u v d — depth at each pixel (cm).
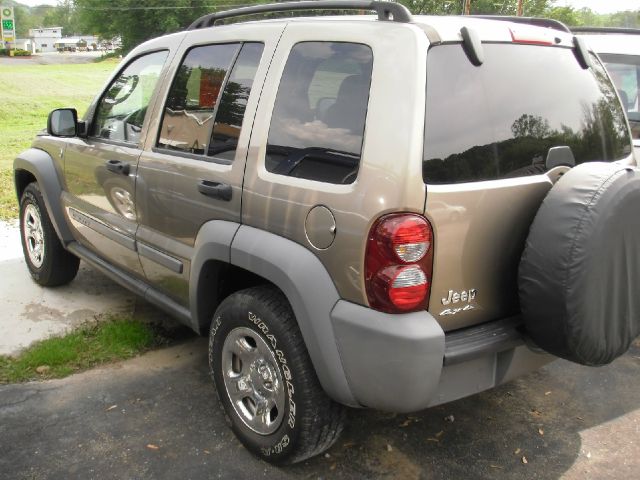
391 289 227
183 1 6209
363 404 248
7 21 7312
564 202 236
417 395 233
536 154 265
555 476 289
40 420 323
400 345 227
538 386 369
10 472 283
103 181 393
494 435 320
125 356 393
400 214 225
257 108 286
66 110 407
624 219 236
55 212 457
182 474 284
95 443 305
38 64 5431
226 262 294
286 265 255
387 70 238
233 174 287
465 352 239
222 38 321
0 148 1266
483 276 250
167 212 333
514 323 262
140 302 474
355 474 287
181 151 329
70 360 383
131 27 6325
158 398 347
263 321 272
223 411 311
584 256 227
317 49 269
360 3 264
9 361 381
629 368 391
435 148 232
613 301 242
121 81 404
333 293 244
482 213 242
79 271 538
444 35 243
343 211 238
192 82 333
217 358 306
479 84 250
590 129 296
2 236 632
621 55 559
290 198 258
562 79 287
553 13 4897
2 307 458
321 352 247
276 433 279
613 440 317
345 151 245
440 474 289
